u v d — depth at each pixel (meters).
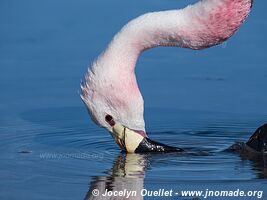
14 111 16.11
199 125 15.35
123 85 13.52
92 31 19.38
